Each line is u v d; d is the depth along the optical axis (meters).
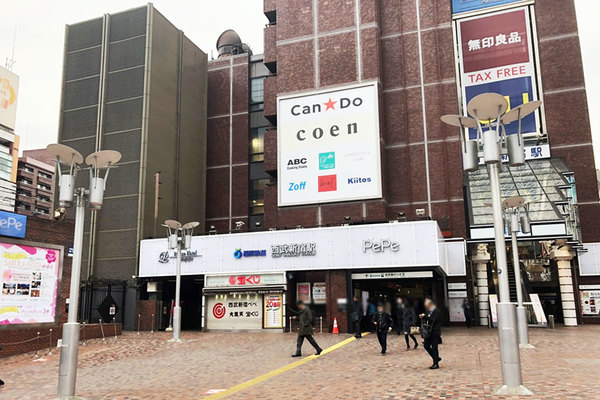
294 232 28.75
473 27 38.41
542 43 37.09
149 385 11.90
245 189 44.75
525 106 10.39
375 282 32.72
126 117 38.50
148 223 36.62
